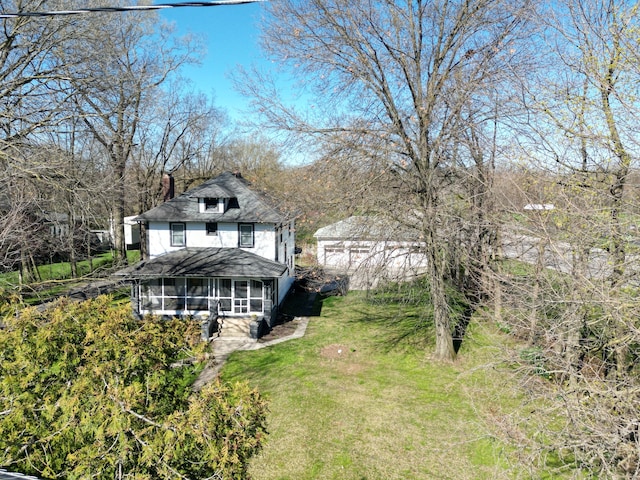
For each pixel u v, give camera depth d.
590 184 8.02
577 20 9.21
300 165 15.92
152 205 38.16
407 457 10.15
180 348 6.73
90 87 16.23
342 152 14.96
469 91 13.32
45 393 5.55
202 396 5.38
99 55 16.36
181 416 5.14
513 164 10.62
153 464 4.91
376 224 15.31
